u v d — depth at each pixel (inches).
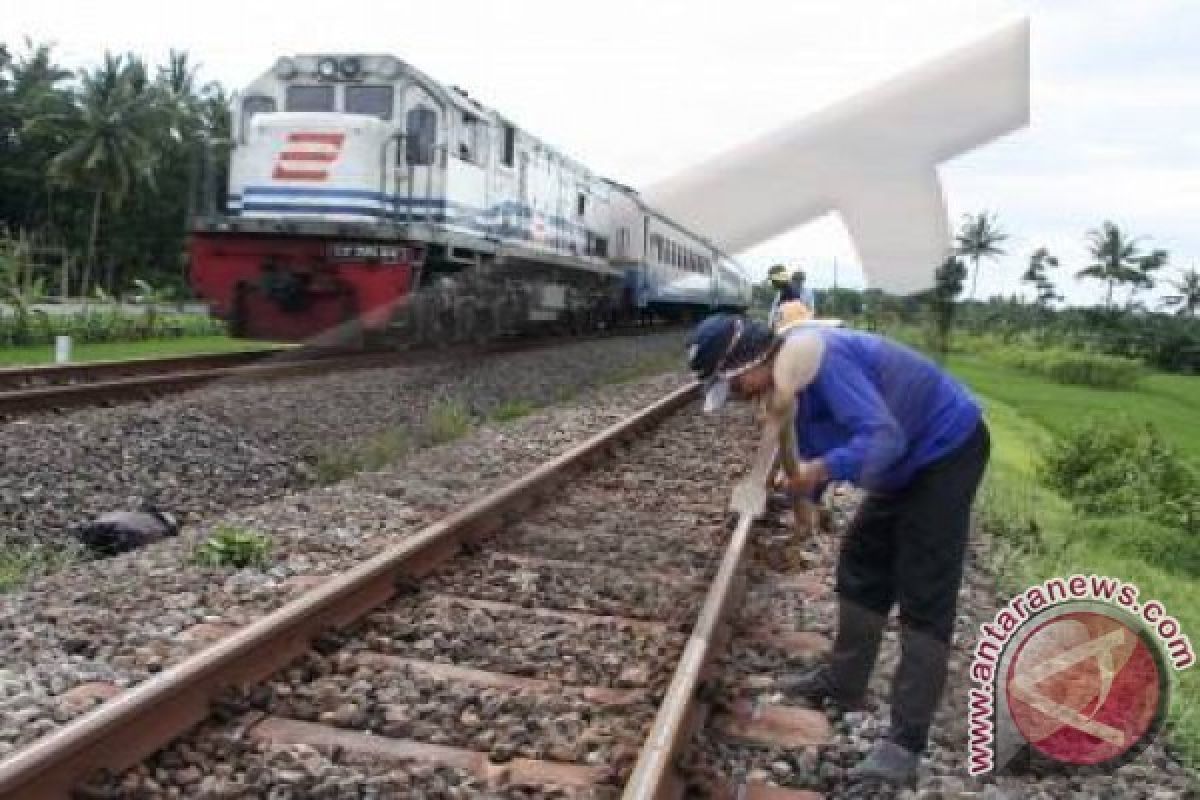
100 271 2822.3
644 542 246.2
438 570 225.1
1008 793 147.3
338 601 187.9
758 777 143.9
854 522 163.2
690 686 151.3
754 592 217.0
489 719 157.8
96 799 126.7
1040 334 1670.8
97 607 204.7
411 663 175.8
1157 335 1838.1
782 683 172.6
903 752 146.6
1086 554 305.0
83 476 312.7
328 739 148.8
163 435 357.1
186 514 309.0
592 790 136.7
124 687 163.6
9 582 231.3
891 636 196.9
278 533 259.6
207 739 144.8
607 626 197.0
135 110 2503.7
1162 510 368.2
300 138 597.9
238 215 621.9
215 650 154.5
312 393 386.9
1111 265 2600.9
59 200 2829.7
